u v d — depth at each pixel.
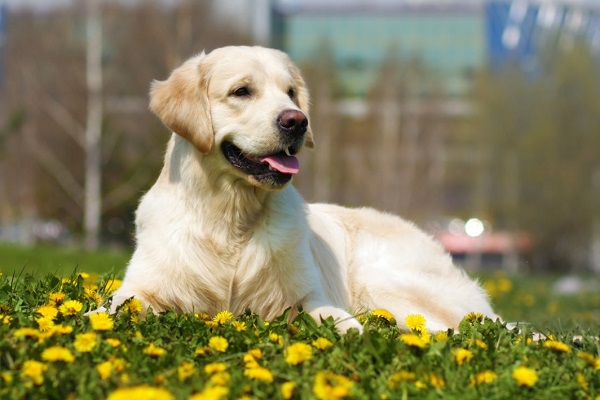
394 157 40.62
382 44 58.84
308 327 4.40
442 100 42.38
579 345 4.84
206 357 3.92
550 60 40.25
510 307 12.28
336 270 5.94
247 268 5.13
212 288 5.12
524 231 38.59
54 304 4.79
